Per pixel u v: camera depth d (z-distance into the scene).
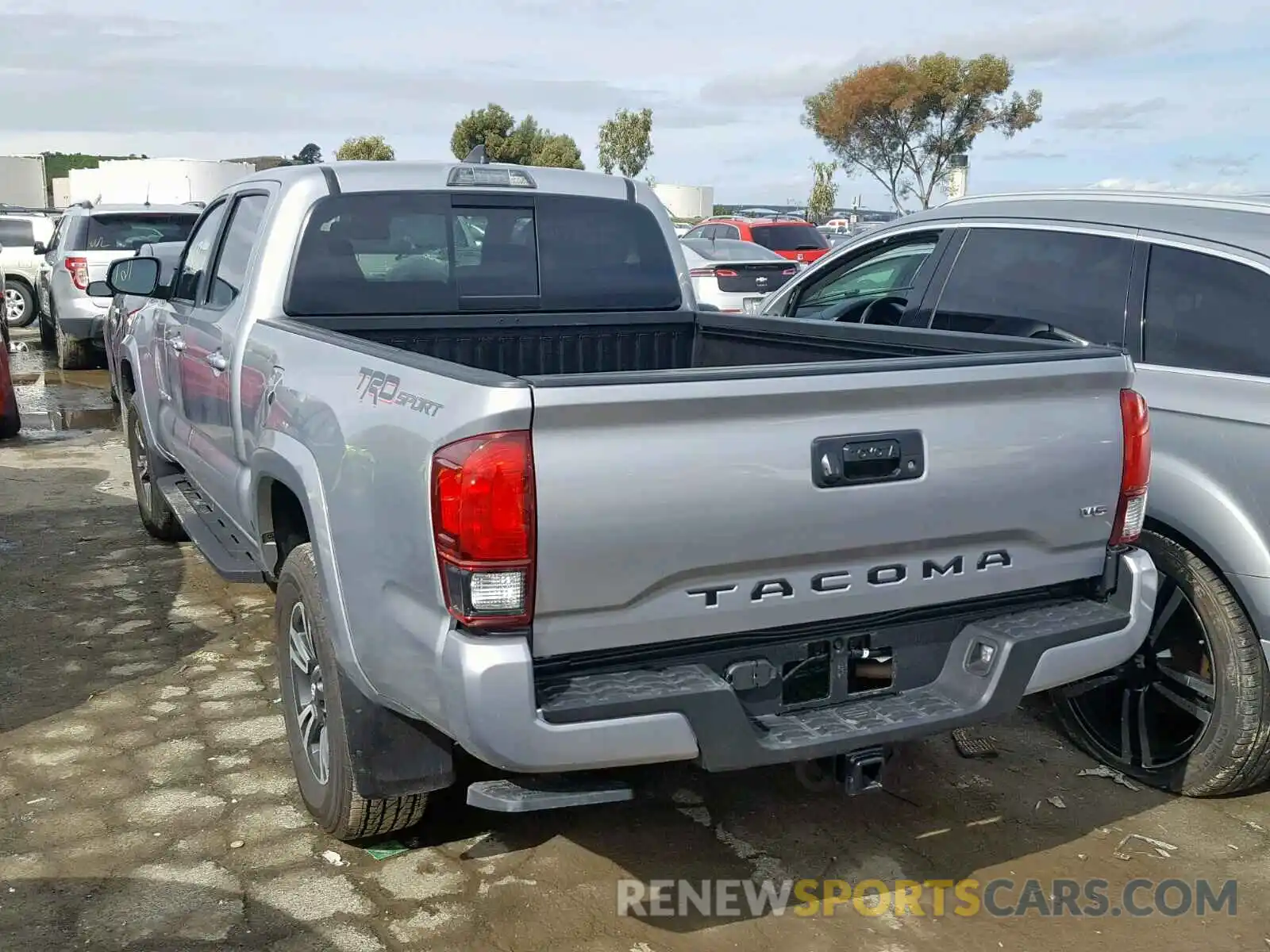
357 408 3.01
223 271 4.68
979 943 3.11
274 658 4.89
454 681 2.54
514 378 2.53
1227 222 3.96
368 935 3.07
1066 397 3.09
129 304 6.60
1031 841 3.63
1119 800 3.91
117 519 7.04
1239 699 3.66
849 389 2.74
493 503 2.46
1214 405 3.67
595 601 2.59
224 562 4.30
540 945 3.05
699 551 2.66
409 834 3.56
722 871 3.42
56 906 3.15
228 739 4.15
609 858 3.47
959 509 2.94
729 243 15.68
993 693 2.97
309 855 3.43
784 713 2.91
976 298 4.68
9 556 6.23
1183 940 3.13
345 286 4.30
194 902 3.19
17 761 3.96
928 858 3.52
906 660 3.06
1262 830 3.72
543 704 2.55
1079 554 3.19
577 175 4.79
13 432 9.52
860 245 5.38
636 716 2.60
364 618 2.94
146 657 4.88
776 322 4.48
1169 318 3.96
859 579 2.88
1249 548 3.58
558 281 4.70
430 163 4.50
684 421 2.60
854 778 2.89
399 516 2.72
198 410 4.84
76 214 13.96
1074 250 4.35
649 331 4.88
